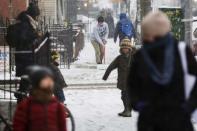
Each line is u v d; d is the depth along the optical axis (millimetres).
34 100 8266
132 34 34250
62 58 32188
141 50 7594
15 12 34594
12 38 16250
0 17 30203
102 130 14766
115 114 17297
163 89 7414
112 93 22062
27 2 35406
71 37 33219
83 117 16750
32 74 8117
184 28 16672
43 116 8203
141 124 7539
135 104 7566
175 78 7402
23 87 14773
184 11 16375
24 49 16203
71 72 28797
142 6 33125
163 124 7383
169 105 7383
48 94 8273
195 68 7555
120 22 34188
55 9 53125
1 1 34656
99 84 24109
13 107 16109
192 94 7445
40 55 15805
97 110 18094
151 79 7430
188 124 7430
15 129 8344
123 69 16688
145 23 7551
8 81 19625
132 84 7656
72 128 12570
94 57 39312
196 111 7625
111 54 41375
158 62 7469
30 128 8227
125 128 15062
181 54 7469
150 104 7453
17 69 16094
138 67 7570
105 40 33719
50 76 8133
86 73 28297
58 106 8359
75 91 22625
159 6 23953
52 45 30266
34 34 16375
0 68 25203
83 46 46562
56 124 8297
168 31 7609
